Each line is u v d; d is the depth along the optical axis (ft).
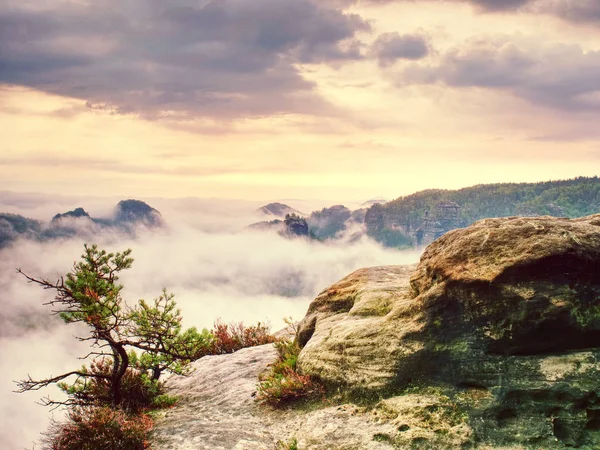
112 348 19.27
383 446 15.29
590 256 15.58
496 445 14.80
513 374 15.55
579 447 14.38
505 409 15.34
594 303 15.47
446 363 16.52
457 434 15.16
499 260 16.28
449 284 16.83
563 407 14.84
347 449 15.44
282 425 17.65
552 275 15.76
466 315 16.53
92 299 18.10
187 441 16.31
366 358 17.97
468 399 15.83
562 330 15.46
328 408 17.72
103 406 18.61
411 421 15.78
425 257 18.85
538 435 14.70
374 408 16.92
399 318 18.08
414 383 16.90
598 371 14.87
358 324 19.30
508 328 15.78
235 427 17.37
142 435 16.31
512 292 15.83
